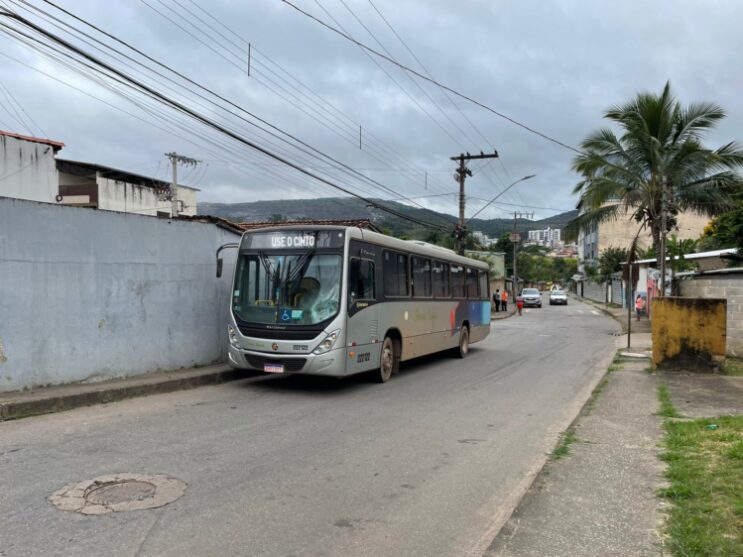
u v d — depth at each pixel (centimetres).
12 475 534
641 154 2314
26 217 829
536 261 11375
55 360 873
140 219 1020
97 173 3200
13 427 712
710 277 1658
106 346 954
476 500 510
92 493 495
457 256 1644
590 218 2630
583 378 1266
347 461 614
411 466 604
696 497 482
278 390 1031
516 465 616
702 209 2370
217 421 779
